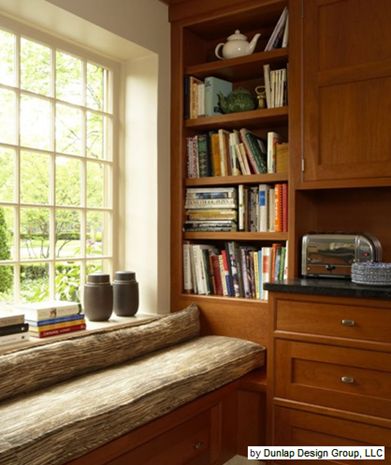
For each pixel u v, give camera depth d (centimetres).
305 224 282
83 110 284
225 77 314
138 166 303
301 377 239
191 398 213
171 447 212
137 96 304
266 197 283
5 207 244
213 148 300
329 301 230
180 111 304
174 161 306
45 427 157
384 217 277
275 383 246
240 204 289
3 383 177
